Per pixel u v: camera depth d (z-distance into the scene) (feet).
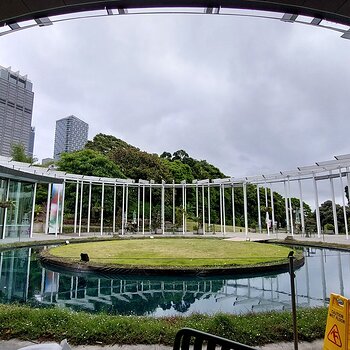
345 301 8.49
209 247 45.73
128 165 109.40
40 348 6.71
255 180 73.82
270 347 10.91
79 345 11.11
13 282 27.48
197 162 133.90
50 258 33.55
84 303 21.80
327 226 92.12
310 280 28.86
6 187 56.65
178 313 19.30
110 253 38.01
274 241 59.88
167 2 9.20
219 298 23.08
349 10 8.78
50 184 68.59
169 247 45.44
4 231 55.31
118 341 11.39
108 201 95.09
